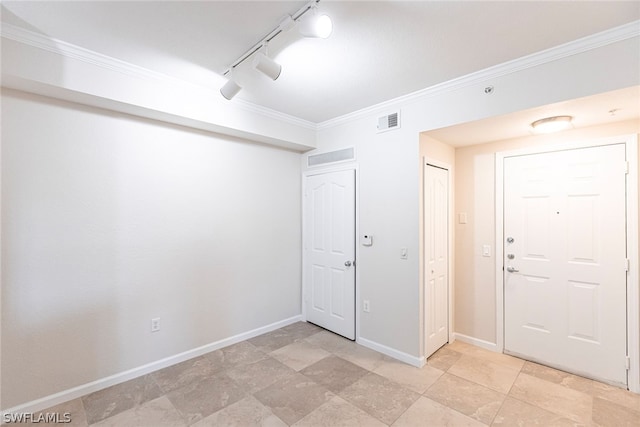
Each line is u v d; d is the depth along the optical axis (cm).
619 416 200
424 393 227
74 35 186
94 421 197
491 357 284
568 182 258
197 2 156
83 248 226
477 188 311
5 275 196
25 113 203
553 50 197
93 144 230
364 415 203
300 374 255
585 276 249
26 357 203
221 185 308
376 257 301
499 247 295
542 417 200
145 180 257
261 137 320
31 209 205
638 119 229
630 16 165
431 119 259
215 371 260
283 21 171
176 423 196
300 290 389
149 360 258
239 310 323
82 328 225
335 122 341
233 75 239
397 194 284
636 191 229
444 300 309
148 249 259
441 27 176
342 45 195
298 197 387
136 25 177
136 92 227
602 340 241
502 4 156
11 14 165
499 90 222
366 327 311
